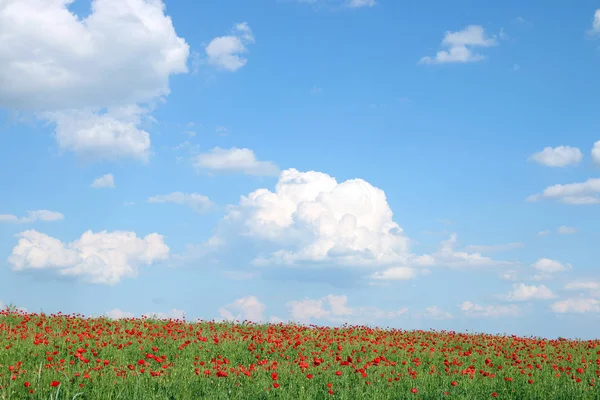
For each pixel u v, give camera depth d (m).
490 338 24.48
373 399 12.12
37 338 16.58
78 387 11.26
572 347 22.62
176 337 18.84
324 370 14.78
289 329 23.66
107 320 23.03
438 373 15.82
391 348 19.62
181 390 11.67
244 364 16.14
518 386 14.21
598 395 13.27
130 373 12.84
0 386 10.69
